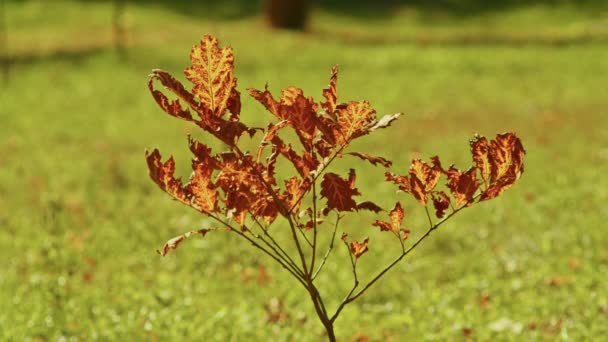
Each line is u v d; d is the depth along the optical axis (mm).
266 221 4406
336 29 40062
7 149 16828
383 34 38875
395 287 8445
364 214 11219
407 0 45938
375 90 24391
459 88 24453
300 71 27859
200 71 3990
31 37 36688
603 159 14133
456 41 35562
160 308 7707
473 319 7281
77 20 41031
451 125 18641
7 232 10422
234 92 4152
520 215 10891
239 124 4070
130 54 31250
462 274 8898
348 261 9297
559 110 19969
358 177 13398
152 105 22562
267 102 4094
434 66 28812
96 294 8086
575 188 11992
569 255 9047
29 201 12180
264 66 28703
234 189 4254
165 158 15398
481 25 42469
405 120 19641
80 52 31875
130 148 16750
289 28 38656
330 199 4301
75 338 6984
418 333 7102
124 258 9422
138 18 40938
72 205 11711
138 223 10742
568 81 24844
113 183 13180
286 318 7527
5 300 7836
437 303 7918
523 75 26562
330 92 4227
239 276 8836
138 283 8523
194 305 7762
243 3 44469
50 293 7938
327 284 8406
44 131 18984
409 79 26297
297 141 16875
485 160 4219
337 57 30609
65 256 9133
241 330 7098
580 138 16125
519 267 8844
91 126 19641
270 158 4324
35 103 23156
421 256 9484
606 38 35094
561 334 6734
